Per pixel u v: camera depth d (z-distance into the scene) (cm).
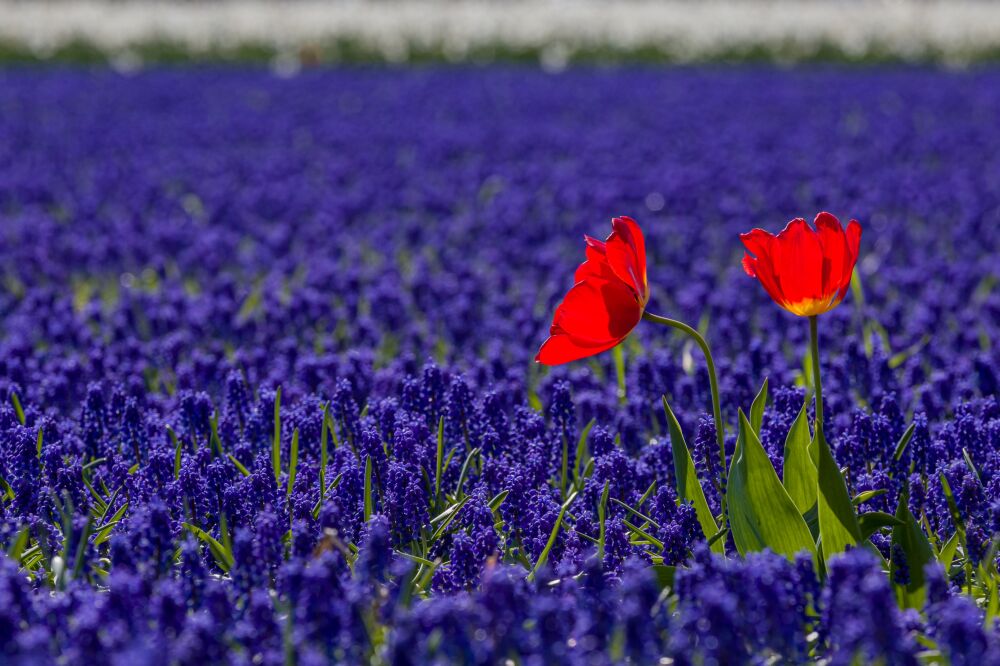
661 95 3684
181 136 2786
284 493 626
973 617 449
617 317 544
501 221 1692
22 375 869
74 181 2162
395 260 1452
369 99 3616
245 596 512
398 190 2050
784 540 534
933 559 536
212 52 5353
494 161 2409
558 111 3297
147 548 522
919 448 659
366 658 465
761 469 533
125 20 5612
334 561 475
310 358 872
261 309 1168
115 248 1509
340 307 1152
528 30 5466
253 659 464
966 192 1875
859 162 2270
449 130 2869
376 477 648
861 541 523
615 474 647
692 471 583
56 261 1470
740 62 5153
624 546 571
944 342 1009
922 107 3269
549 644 431
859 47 5262
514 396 815
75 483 620
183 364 910
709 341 1031
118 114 3238
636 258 559
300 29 5516
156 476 640
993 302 1096
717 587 462
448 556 606
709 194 1964
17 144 2628
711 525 577
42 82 4162
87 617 445
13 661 426
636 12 5788
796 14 5650
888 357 855
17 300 1238
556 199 1909
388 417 702
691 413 810
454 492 664
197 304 1185
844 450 678
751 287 1228
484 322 1136
